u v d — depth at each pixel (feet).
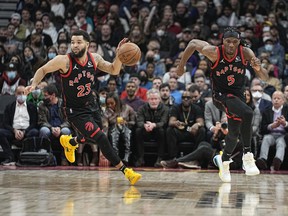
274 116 32.81
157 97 33.65
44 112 33.88
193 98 33.94
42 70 19.24
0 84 37.60
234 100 20.31
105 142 19.97
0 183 20.85
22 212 13.17
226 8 46.50
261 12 47.37
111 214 12.87
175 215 12.78
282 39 44.24
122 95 36.42
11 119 33.96
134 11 47.01
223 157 22.03
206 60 39.04
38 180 22.26
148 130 33.12
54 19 45.98
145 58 41.06
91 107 20.58
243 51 20.31
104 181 21.93
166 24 45.24
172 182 21.81
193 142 33.50
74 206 14.24
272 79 38.14
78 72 19.77
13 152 34.32
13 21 45.91
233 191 18.56
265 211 13.64
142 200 15.60
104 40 43.86
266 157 31.86
